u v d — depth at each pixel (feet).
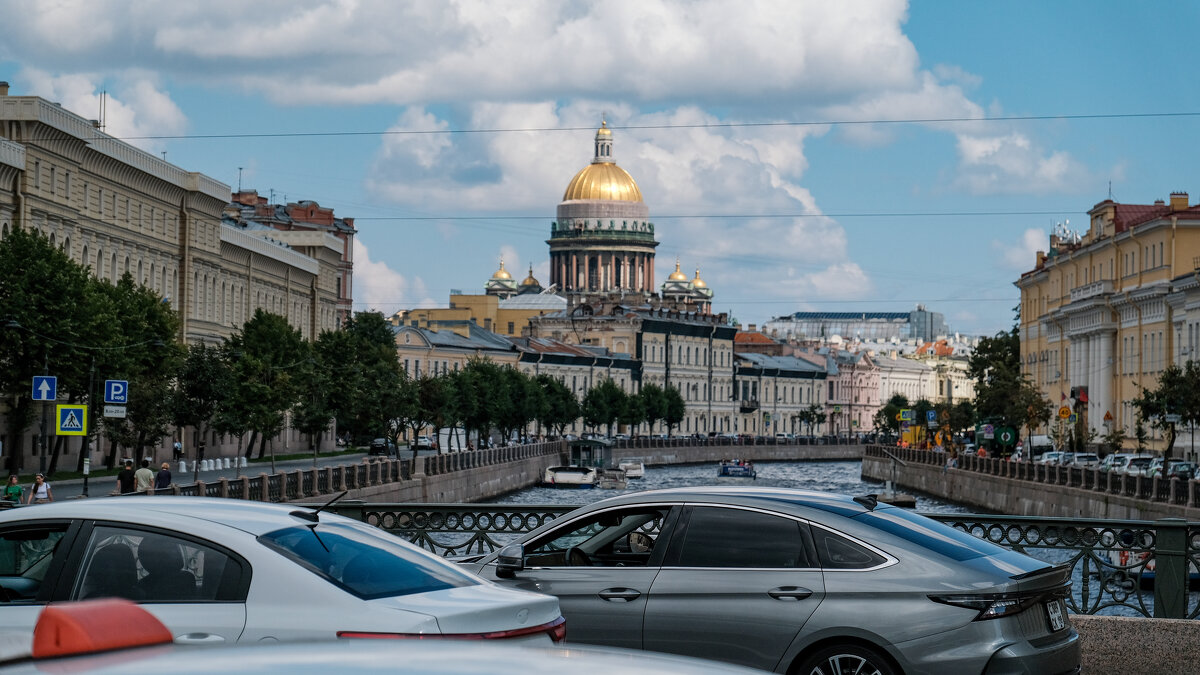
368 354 378.12
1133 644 55.11
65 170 277.85
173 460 323.16
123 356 244.63
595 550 44.70
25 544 32.96
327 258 476.13
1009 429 400.06
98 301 241.14
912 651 39.40
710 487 45.24
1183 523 57.77
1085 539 59.06
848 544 41.22
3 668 13.07
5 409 249.55
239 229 385.50
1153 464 297.53
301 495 210.38
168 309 278.05
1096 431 375.66
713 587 41.73
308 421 331.77
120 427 248.73
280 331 332.60
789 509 42.24
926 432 561.43
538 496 384.88
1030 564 42.39
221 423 270.05
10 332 223.71
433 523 67.36
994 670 38.81
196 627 30.32
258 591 30.68
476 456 352.28
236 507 33.45
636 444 574.97
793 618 40.60
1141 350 371.15
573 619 42.70
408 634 29.53
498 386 465.47
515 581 43.83
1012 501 304.91
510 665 12.56
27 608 31.73
